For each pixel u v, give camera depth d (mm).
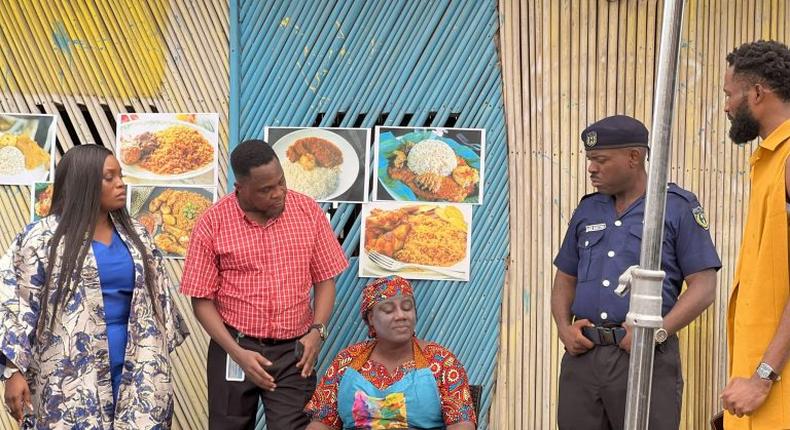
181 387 4867
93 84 4938
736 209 4836
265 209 4227
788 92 3244
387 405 4043
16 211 4906
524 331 4797
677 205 3906
